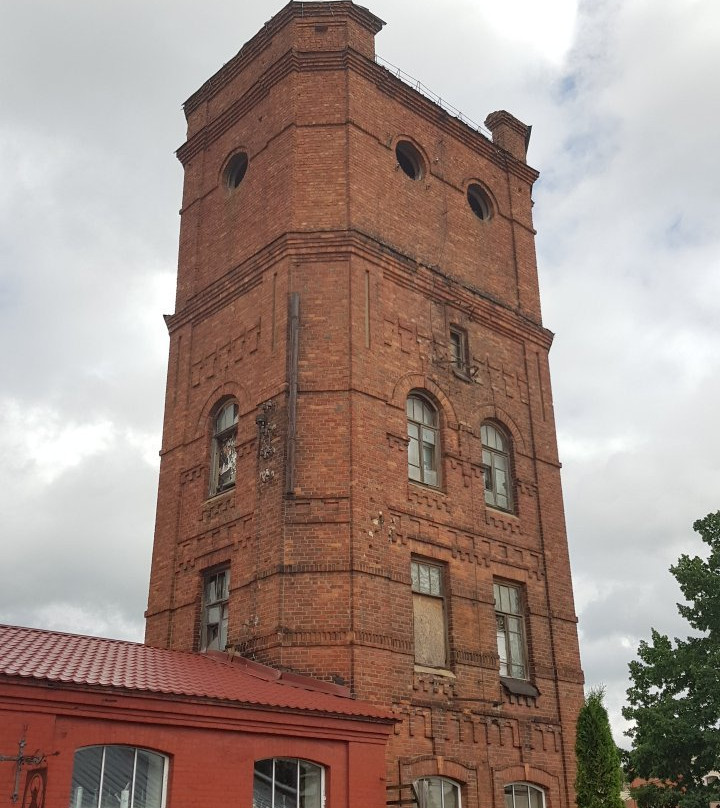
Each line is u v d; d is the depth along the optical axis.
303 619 17.98
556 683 21.62
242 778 13.98
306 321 20.92
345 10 24.67
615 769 18.19
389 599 18.75
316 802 14.98
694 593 26.44
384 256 22.38
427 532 20.38
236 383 22.08
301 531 18.75
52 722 12.30
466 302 24.23
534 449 24.33
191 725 13.64
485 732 19.36
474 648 20.14
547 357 26.20
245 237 23.91
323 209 22.27
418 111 25.56
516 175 28.27
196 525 21.69
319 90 23.83
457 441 22.20
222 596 20.48
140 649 17.39
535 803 20.03
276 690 15.79
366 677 17.58
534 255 27.55
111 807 12.72
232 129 26.19
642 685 25.86
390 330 21.78
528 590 22.20
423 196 24.58
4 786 11.60
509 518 22.69
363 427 19.91
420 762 17.78
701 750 24.09
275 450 19.83
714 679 24.27
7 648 14.41
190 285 25.33
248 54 26.19
